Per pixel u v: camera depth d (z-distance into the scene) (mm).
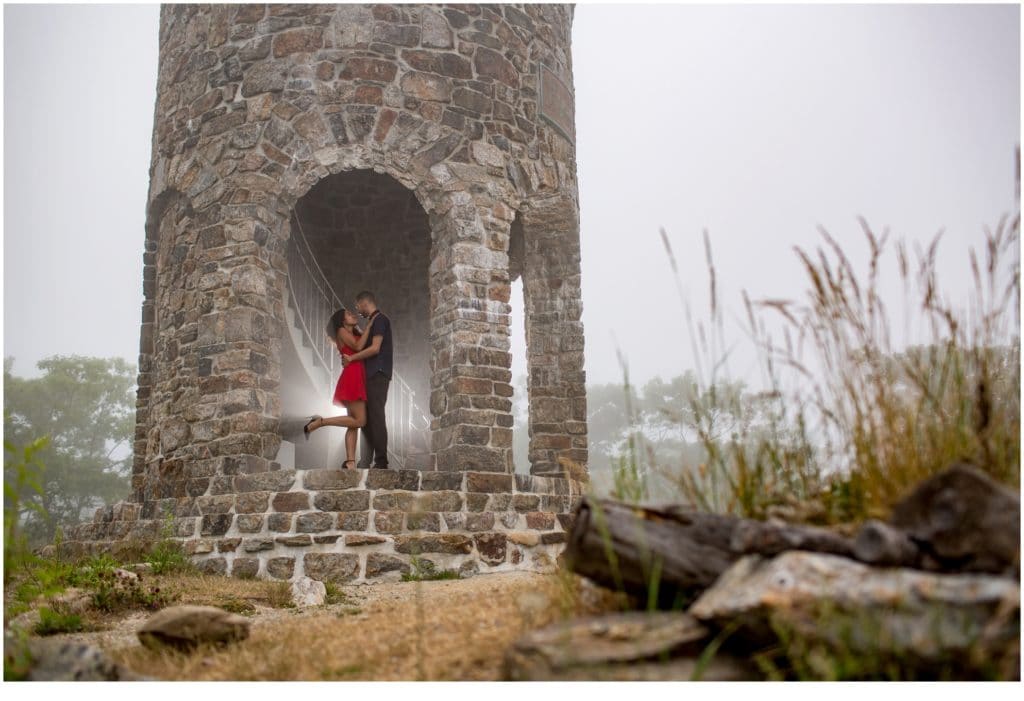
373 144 10570
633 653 3207
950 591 2859
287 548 8820
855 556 3141
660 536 3537
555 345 11992
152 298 12594
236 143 10625
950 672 2863
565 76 12531
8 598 6652
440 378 10445
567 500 10555
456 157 10789
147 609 6789
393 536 8906
